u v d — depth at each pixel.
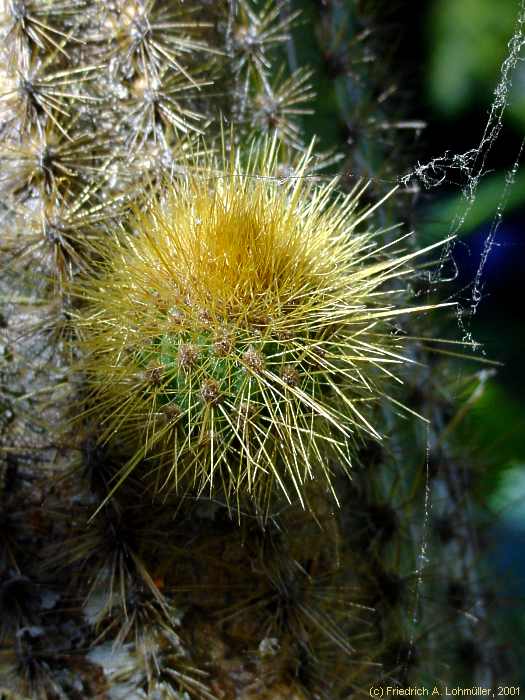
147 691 0.34
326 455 0.34
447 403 0.45
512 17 0.52
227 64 0.40
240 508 0.35
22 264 0.36
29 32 0.37
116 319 0.33
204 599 0.36
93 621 0.34
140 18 0.38
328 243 0.34
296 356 0.32
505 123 0.53
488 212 0.51
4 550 0.35
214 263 0.32
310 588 0.36
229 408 0.32
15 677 0.33
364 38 0.46
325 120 0.43
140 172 0.37
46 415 0.36
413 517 0.42
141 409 0.33
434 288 0.43
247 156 0.39
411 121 0.49
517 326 0.52
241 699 0.35
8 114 0.37
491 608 0.46
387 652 0.39
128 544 0.35
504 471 0.50
